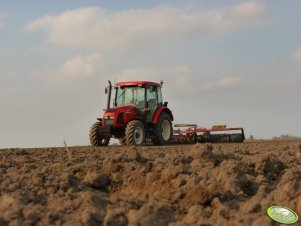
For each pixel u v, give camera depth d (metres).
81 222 4.34
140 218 4.30
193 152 7.57
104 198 5.22
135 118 15.66
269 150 10.70
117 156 7.07
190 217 4.56
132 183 6.09
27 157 8.90
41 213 4.48
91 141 15.46
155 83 16.41
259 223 4.14
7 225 4.17
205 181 5.66
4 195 4.91
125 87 16.25
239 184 5.84
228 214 4.60
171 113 17.06
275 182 6.43
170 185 5.69
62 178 5.85
